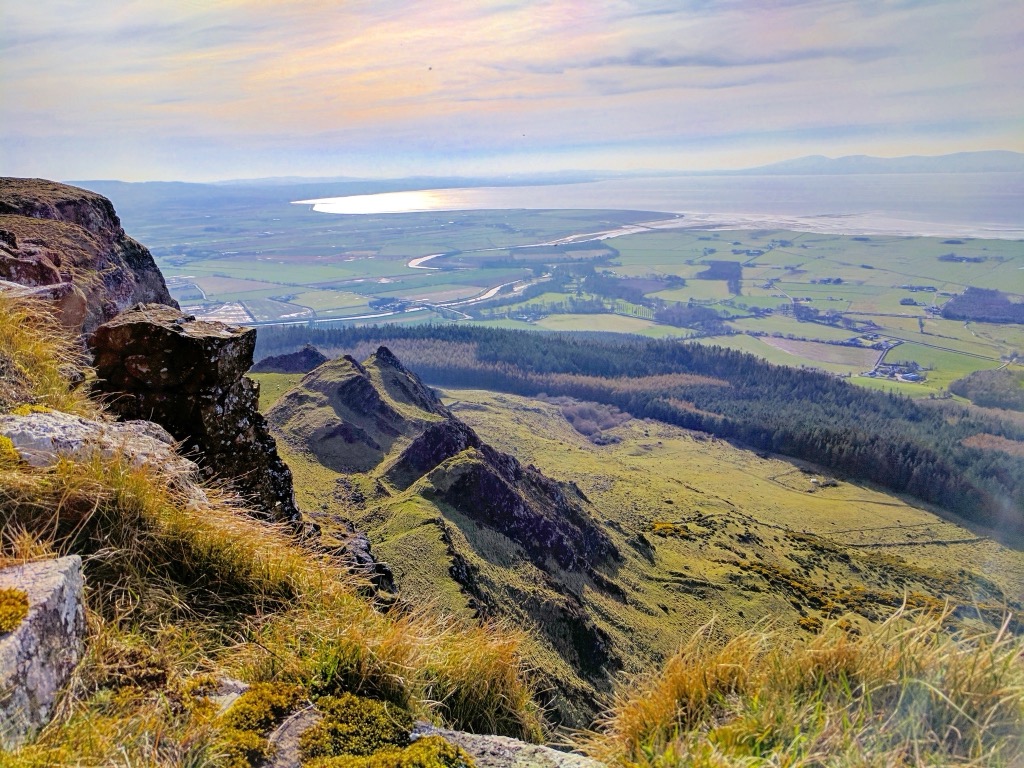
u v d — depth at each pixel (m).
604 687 35.94
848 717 3.55
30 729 2.93
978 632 3.95
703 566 62.12
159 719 3.30
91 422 5.70
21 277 11.84
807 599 56.41
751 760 3.25
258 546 5.41
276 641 4.51
